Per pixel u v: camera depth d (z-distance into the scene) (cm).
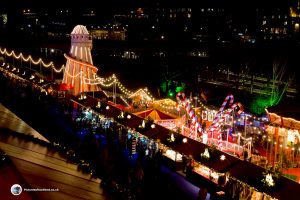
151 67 5600
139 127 2125
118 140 2255
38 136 991
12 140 836
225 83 4534
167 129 2036
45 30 8931
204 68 5188
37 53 6581
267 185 1382
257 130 2377
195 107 2517
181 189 1717
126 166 1878
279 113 1834
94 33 9244
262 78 4525
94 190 760
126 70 5709
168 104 2678
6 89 3197
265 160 1872
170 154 2016
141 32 8975
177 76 5141
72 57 3350
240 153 2022
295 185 1348
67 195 646
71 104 2927
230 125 2288
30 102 2877
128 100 2944
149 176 1789
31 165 715
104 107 2517
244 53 4862
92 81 3375
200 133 2102
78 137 2211
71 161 845
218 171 1600
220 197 1541
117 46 6394
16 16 8038
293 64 4309
